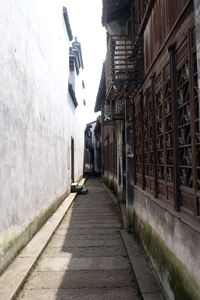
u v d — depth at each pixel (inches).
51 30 281.7
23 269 132.5
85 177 826.2
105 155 645.3
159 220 122.7
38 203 208.1
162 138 126.3
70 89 429.4
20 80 163.8
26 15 180.5
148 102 153.6
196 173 81.0
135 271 133.6
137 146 194.4
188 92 89.6
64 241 194.2
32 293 117.6
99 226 239.5
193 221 82.0
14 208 148.3
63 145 362.0
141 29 167.9
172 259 100.7
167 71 112.2
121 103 296.2
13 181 147.4
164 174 118.2
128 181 210.5
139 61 172.4
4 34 136.0
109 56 217.0
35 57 205.8
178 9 99.6
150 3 139.3
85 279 132.1
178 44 96.2
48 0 264.7
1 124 130.5
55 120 298.8
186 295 85.1
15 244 148.7
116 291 120.2
